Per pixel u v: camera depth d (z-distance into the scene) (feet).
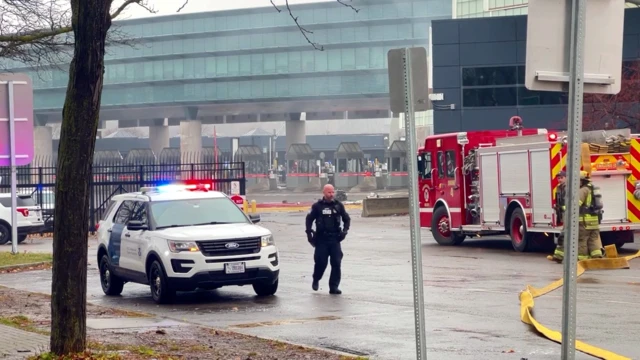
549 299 49.62
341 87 265.75
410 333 40.24
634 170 75.92
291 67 267.59
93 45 30.53
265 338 39.29
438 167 91.15
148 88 284.61
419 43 257.14
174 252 53.01
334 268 55.77
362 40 261.03
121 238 58.34
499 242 94.12
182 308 51.83
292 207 183.52
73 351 31.73
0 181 128.57
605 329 39.06
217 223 56.80
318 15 261.85
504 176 81.46
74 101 30.89
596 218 66.33
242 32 269.23
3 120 86.69
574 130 19.60
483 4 189.16
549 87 20.38
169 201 57.52
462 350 35.27
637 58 136.26
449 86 163.43
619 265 63.82
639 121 120.98
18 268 78.74
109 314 48.67
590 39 21.03
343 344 37.91
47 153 310.65
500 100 161.17
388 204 151.43
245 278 53.52
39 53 63.98
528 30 20.18
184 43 275.80
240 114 328.08
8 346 35.94
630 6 145.79
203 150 284.82
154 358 32.96
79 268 31.73
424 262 73.77
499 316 43.96
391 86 23.79
